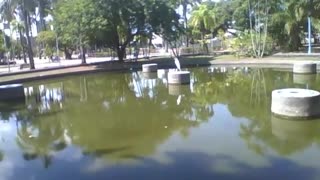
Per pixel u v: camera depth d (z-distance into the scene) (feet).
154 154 27.61
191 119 39.04
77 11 117.60
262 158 25.68
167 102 50.90
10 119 45.24
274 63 98.84
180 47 173.06
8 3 110.42
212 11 184.75
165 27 127.44
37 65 130.31
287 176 22.39
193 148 28.60
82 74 101.60
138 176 23.48
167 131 34.32
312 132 31.35
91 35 120.06
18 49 217.15
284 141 29.27
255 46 118.93
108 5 118.11
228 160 25.57
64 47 192.95
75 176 24.13
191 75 85.66
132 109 46.73
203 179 22.56
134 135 33.40
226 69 97.04
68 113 46.80
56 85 80.59
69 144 31.81
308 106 35.55
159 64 114.83
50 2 117.91
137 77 88.63
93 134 34.71
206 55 143.43
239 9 162.09
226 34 200.85
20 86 61.16
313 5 94.53
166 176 23.25
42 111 49.37
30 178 24.35
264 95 52.90
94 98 58.90
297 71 77.36
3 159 28.71
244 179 22.27
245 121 36.78
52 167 26.14
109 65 115.03
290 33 128.36
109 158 27.27
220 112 42.14
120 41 129.80
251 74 81.71
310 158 25.20
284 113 36.76
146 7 123.54
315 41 182.50
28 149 31.19
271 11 128.77
